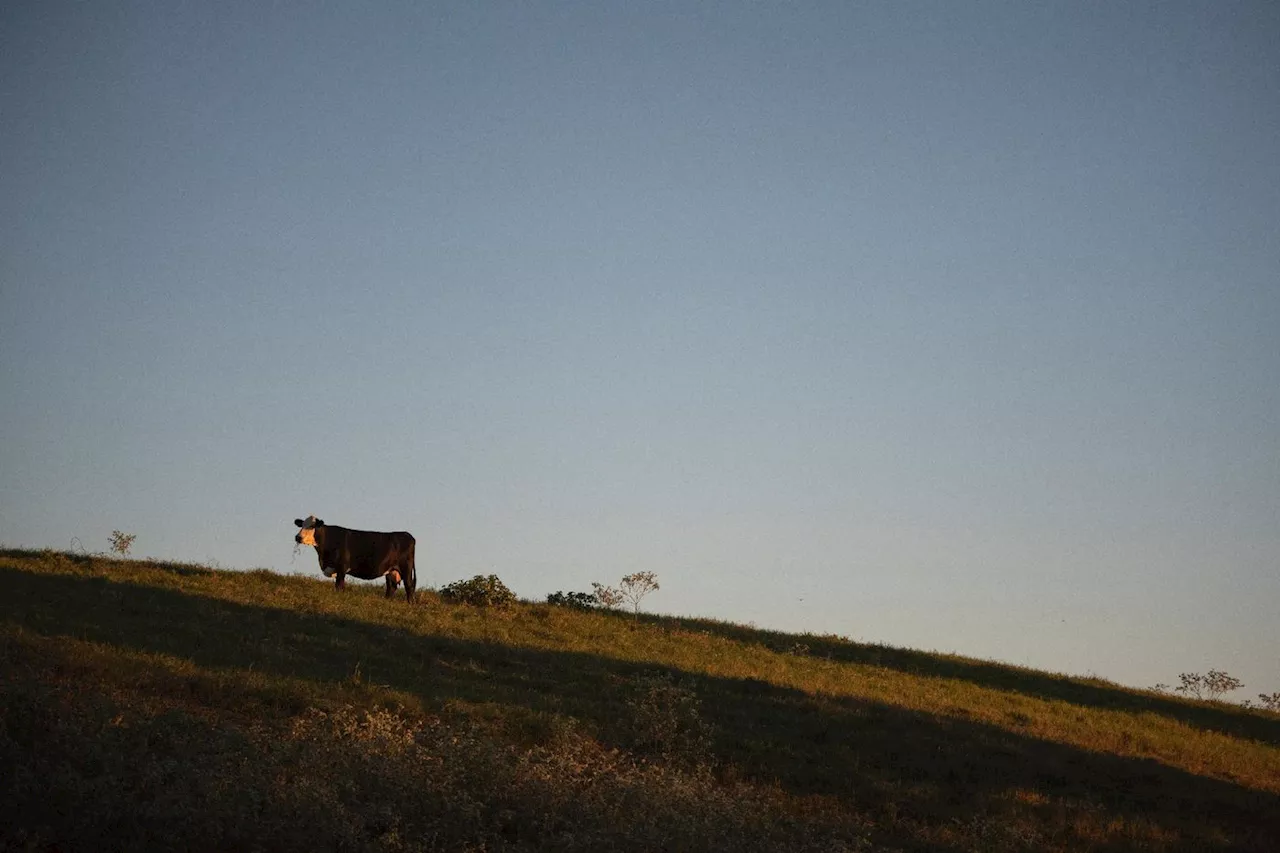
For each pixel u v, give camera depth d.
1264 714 38.44
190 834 9.84
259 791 10.80
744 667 27.98
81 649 16.62
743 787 15.87
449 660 22.61
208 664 17.88
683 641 30.86
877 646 36.66
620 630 30.67
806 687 26.48
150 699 15.02
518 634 27.05
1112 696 35.34
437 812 11.71
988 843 15.51
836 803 16.86
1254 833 19.16
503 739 16.50
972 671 34.84
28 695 13.16
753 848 12.12
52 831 9.65
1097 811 18.77
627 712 20.17
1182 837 18.03
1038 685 34.59
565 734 17.11
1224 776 25.97
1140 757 25.77
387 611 27.05
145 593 24.33
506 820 12.02
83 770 11.17
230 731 13.14
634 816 12.20
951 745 22.52
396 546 30.45
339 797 11.55
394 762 12.60
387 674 20.08
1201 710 36.16
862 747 21.06
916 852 14.79
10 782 10.52
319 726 14.49
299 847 10.03
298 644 21.39
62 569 26.31
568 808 12.34
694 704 21.64
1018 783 20.23
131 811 10.02
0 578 23.50
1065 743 25.48
